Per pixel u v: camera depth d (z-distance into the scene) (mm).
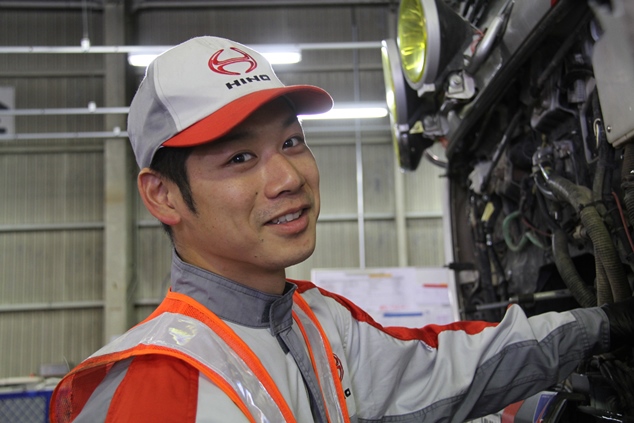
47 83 7250
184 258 952
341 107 6613
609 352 1156
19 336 6988
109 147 7047
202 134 810
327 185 7383
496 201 1915
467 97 1547
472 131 1855
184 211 876
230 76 856
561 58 1231
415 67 1642
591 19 1118
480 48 1397
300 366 918
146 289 7176
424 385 1110
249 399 770
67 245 7129
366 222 7359
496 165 1708
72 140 7211
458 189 2244
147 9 7398
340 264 7293
